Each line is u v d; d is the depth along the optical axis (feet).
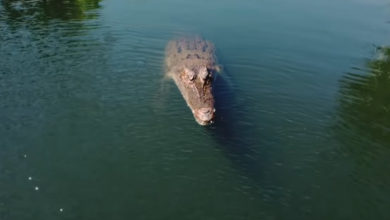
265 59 53.98
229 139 38.24
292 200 31.91
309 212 30.96
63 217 30.07
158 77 48.60
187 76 43.70
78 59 51.70
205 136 38.47
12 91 44.11
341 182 33.63
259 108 43.04
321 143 38.04
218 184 33.27
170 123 40.11
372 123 41.14
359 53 56.03
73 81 46.57
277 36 61.26
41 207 30.76
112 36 59.47
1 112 40.60
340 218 30.50
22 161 34.78
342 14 70.33
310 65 52.60
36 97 43.24
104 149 36.58
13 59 50.93
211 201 31.78
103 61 51.65
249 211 31.01
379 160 36.01
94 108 41.91
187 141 37.78
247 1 77.00
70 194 31.96
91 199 31.63
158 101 43.57
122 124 39.73
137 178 33.71
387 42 59.21
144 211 30.81
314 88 47.37
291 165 35.35
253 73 50.26
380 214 30.86
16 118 39.88
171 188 32.86
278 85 47.80
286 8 73.20
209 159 35.78
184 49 53.62
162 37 60.18
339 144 37.91
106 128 39.11
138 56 53.67
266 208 31.24
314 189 32.96
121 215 30.42
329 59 54.34
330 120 41.45
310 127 40.32
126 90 45.37
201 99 40.22
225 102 43.70
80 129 38.83
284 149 37.24
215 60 52.06
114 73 48.83
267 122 40.86
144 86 46.37
